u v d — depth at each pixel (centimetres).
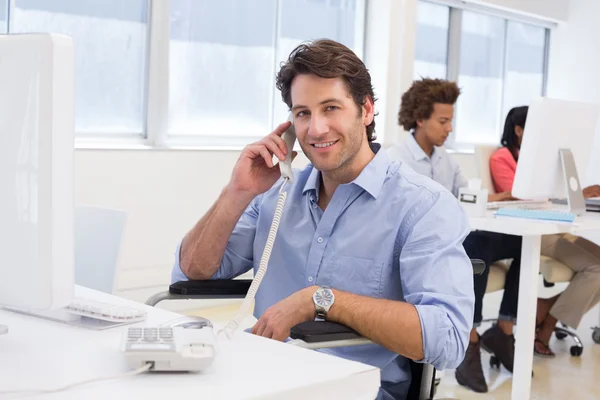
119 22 431
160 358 96
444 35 644
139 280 425
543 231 263
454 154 631
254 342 115
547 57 724
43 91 92
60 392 89
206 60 478
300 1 529
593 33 681
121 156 412
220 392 90
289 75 161
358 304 145
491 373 340
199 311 430
